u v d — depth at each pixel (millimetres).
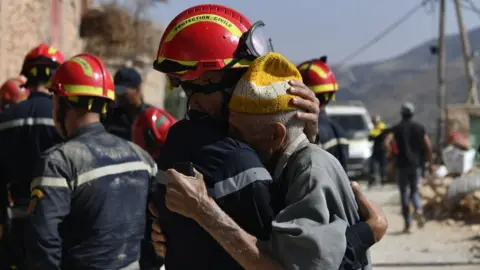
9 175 4082
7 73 10227
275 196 2154
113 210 3240
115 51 23234
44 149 4098
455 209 11430
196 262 2160
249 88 2172
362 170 19234
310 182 2061
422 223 10633
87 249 3180
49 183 3111
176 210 2111
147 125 4672
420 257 8477
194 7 2391
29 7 12023
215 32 2287
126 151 3408
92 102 3369
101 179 3227
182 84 2375
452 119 22812
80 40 20375
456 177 12672
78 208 3184
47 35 14078
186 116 2391
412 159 10320
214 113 2328
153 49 24516
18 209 4027
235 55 2291
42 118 4129
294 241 1986
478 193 11320
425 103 100812
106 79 3441
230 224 2055
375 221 2184
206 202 2074
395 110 100500
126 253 3295
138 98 5711
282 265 2008
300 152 2164
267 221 2105
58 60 4523
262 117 2170
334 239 1992
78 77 3357
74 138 3340
